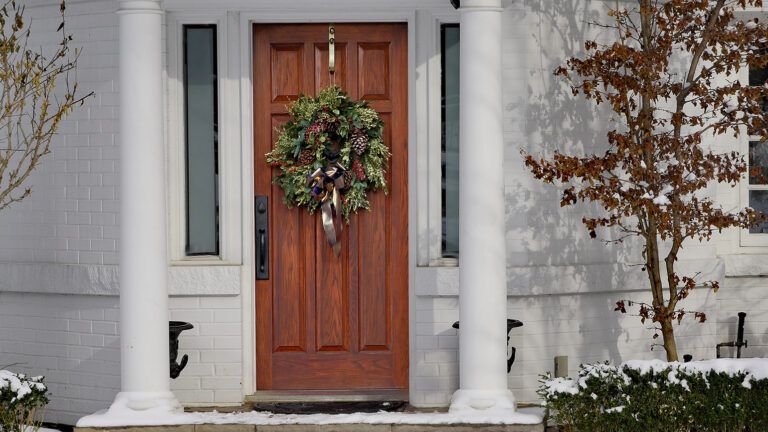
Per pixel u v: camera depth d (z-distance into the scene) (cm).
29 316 1146
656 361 930
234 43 1076
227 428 951
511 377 1071
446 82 1083
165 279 988
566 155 1083
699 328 1172
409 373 1080
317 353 1101
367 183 1085
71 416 1121
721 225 1016
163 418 963
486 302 966
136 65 975
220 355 1077
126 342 980
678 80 1153
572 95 1086
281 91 1096
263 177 1097
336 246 1089
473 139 963
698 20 1038
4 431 948
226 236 1081
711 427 891
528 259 1068
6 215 1155
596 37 1104
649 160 1023
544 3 1070
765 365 902
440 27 1077
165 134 1078
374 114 1081
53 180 1122
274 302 1101
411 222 1076
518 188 1065
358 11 1071
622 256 1121
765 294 1255
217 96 1086
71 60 1107
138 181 977
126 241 980
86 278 1092
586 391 916
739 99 1041
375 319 1098
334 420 953
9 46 1057
